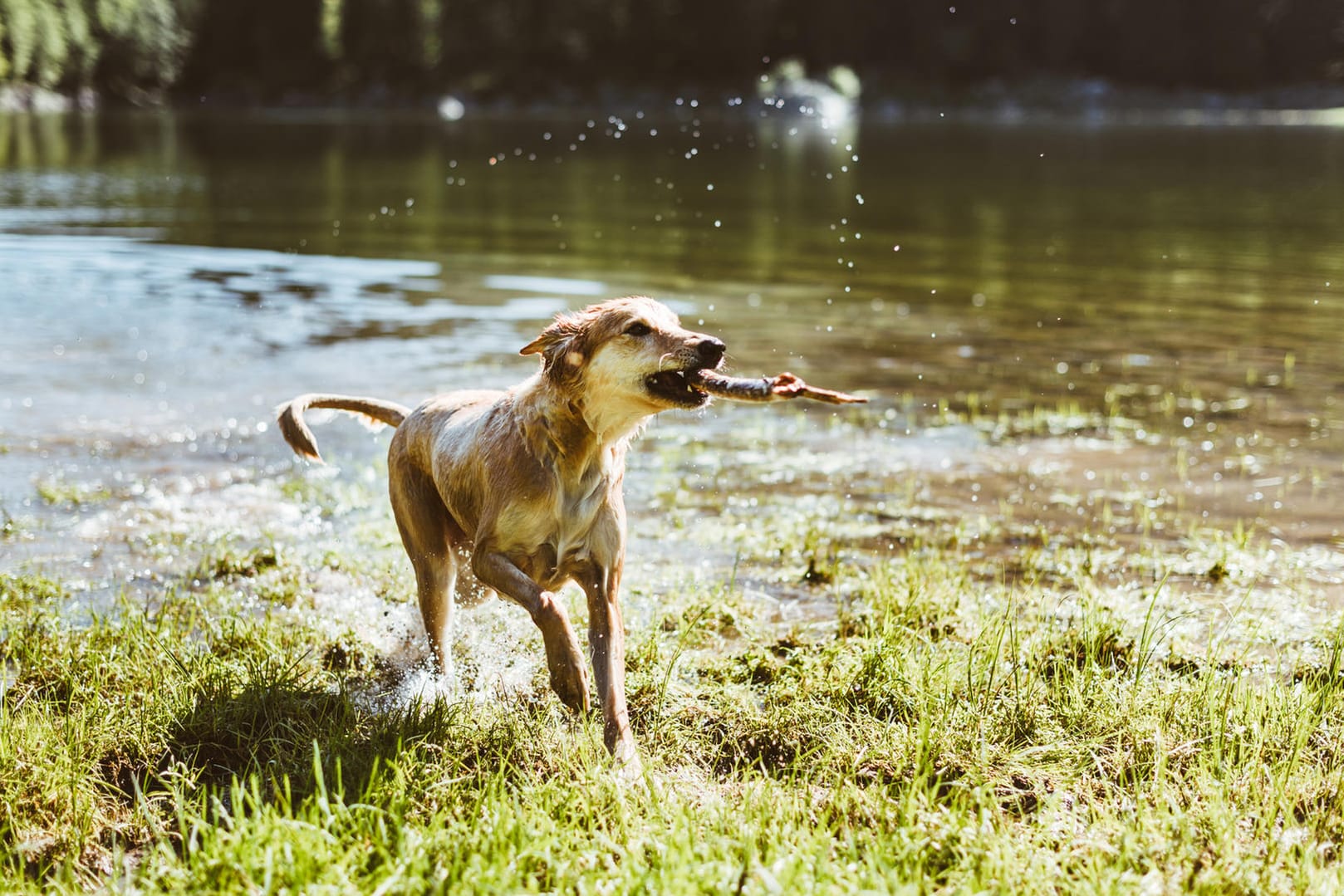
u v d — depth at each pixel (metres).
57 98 83.75
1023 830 3.94
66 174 29.88
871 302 14.46
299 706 4.76
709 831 3.74
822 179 32.81
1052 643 5.39
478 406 5.07
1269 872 3.59
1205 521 7.36
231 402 9.95
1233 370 11.31
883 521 7.45
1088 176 34.38
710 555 6.86
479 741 4.53
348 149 42.81
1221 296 15.05
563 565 4.75
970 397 10.19
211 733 4.61
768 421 9.84
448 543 5.27
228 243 18.27
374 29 93.06
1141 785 4.21
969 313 13.91
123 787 4.36
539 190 28.38
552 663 4.40
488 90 90.19
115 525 7.23
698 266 16.92
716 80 87.94
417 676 5.30
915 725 4.60
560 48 90.06
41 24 82.69
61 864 3.85
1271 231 21.53
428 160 37.81
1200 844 3.79
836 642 5.50
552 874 3.61
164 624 5.54
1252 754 4.33
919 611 5.82
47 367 10.91
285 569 6.51
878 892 3.36
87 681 5.00
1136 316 13.86
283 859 3.54
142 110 82.69
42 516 7.36
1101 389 10.65
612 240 19.48
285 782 3.98
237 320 12.93
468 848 3.69
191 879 3.53
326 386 10.27
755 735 4.67
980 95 84.44
